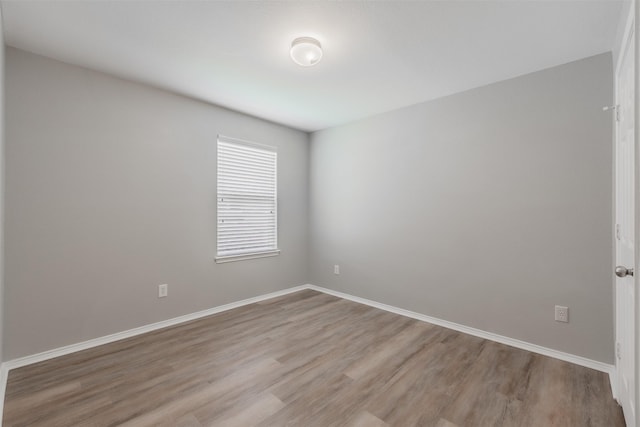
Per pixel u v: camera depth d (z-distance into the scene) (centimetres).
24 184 221
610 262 214
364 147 372
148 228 284
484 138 274
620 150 180
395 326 299
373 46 213
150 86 283
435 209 307
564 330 232
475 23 186
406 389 194
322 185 423
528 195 250
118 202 265
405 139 332
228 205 350
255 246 378
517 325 255
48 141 231
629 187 156
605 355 216
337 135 403
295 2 169
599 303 218
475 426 162
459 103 291
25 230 221
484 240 274
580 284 226
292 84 277
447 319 298
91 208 251
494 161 268
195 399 182
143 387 194
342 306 361
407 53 222
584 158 225
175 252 303
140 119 278
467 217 284
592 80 222
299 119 379
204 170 326
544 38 202
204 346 253
